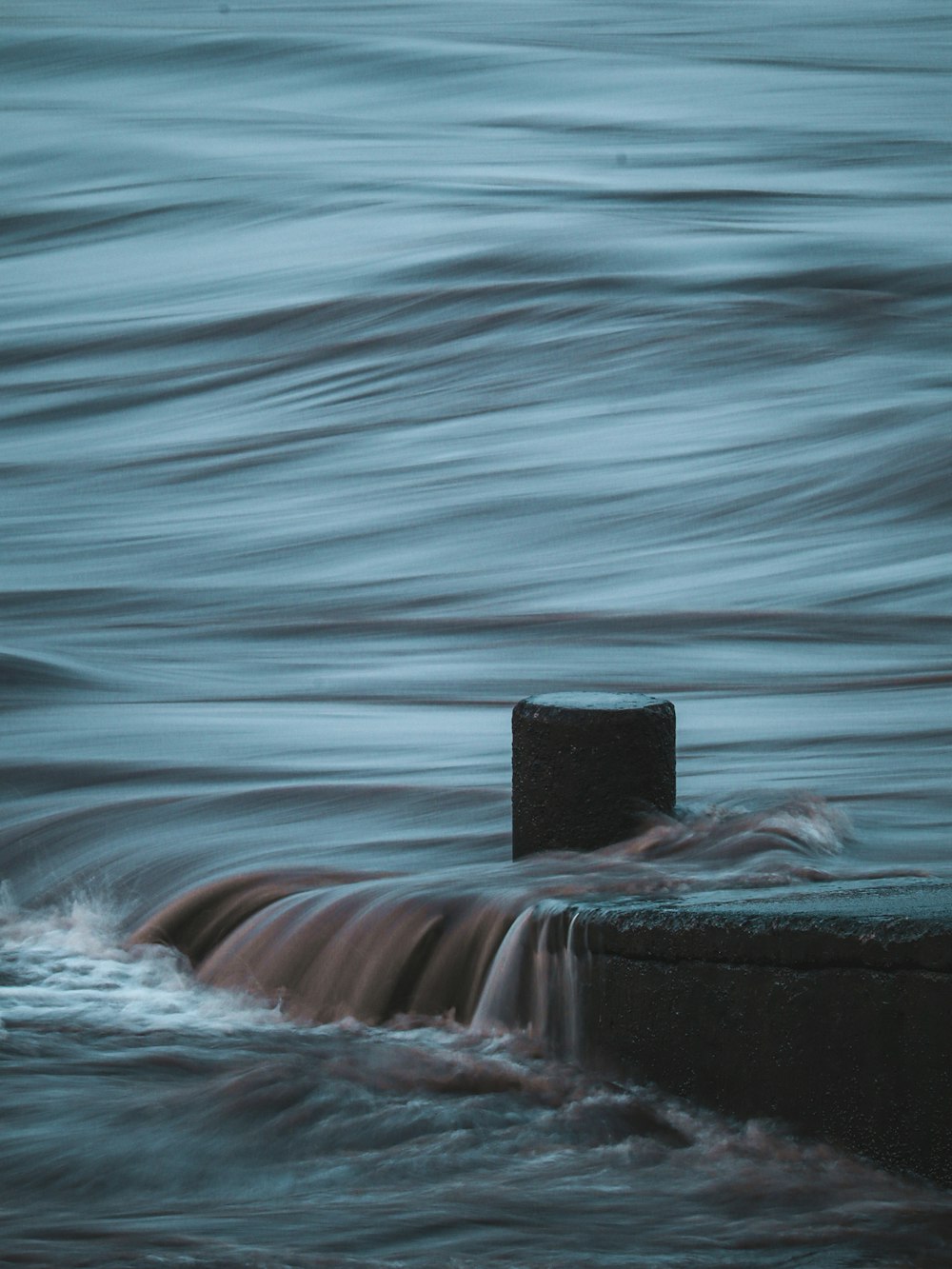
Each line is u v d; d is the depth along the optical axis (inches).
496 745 823.1
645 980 442.6
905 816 678.5
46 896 647.1
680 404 1679.4
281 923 559.5
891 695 908.0
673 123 3078.2
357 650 1058.7
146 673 1003.3
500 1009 494.6
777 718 860.0
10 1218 372.2
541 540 1352.1
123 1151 419.2
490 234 2272.4
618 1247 349.1
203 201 2588.6
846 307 1925.4
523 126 3063.5
